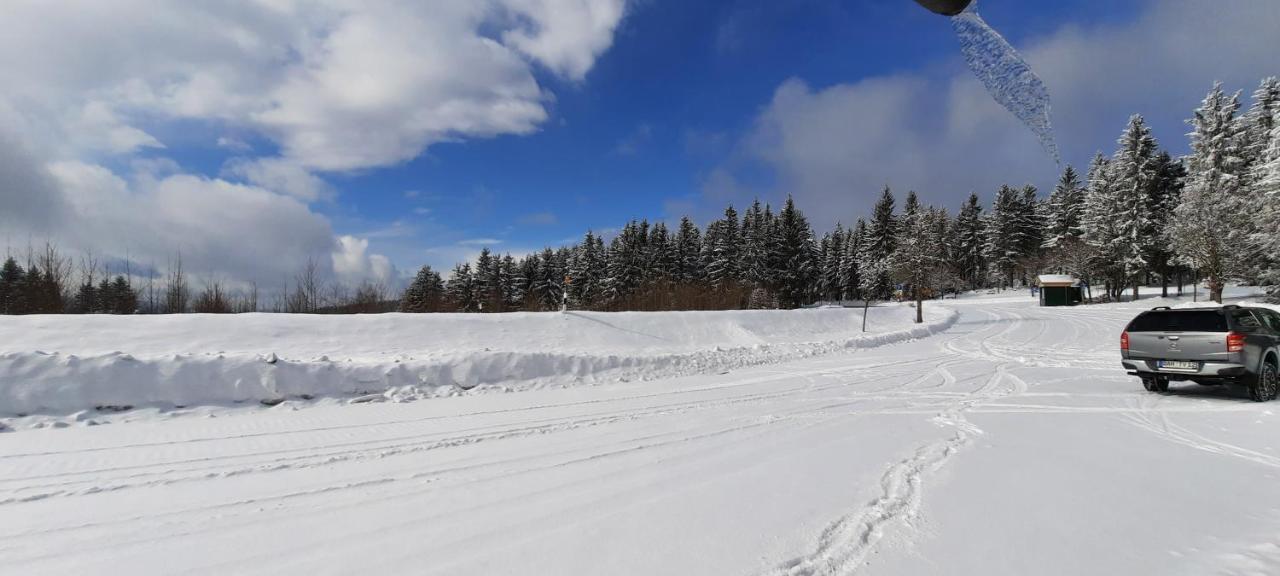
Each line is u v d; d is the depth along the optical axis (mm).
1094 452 5781
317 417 7949
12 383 7598
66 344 10508
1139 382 11695
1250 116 36250
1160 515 3910
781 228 67125
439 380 10828
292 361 9781
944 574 3010
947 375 13172
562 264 73812
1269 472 5020
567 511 4051
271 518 3975
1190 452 5773
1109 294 52375
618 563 3150
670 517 3883
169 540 3580
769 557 3217
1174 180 46125
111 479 4969
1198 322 9320
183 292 20984
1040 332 27609
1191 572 3053
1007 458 5520
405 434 6828
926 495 4324
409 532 3678
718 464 5375
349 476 5047
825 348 19531
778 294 60188
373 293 26391
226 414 8375
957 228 81250
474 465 5414
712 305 33750
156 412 8062
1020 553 3277
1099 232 48281
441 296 27547
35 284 17594
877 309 42219
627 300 33156
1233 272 33781
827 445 6176
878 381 12125
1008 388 10977
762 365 15570
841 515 3896
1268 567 3109
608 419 7812
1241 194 34031
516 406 8938
